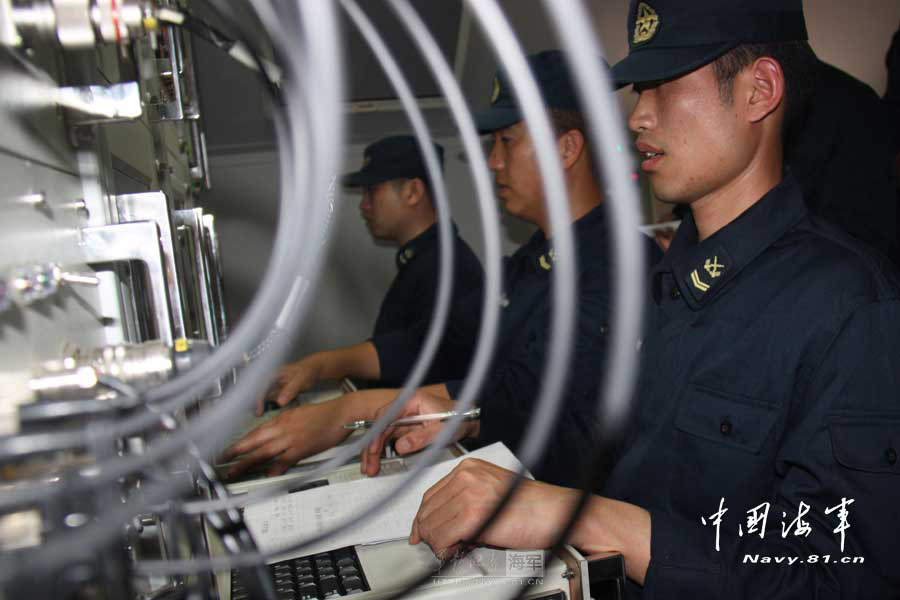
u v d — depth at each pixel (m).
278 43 0.26
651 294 0.92
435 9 2.06
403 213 2.21
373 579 0.54
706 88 0.76
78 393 0.33
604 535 0.62
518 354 1.23
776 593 0.60
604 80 0.20
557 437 1.04
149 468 0.29
